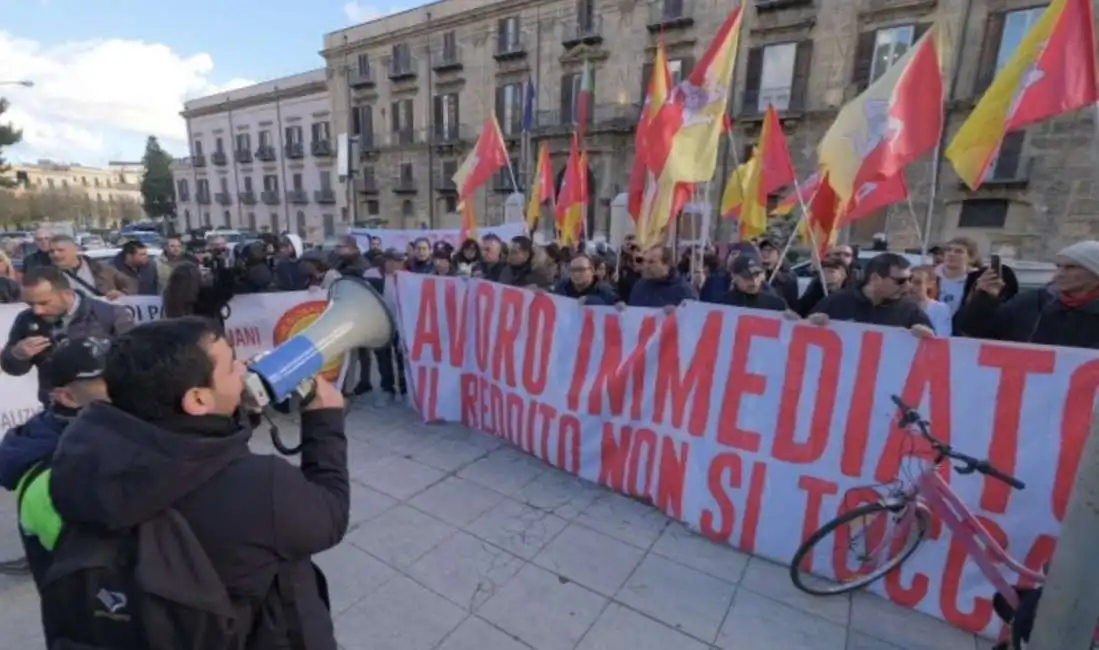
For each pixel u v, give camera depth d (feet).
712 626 7.13
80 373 4.69
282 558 2.91
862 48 51.88
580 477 10.89
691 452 9.13
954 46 48.03
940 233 50.96
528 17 74.23
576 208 25.52
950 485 7.14
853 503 7.77
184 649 2.63
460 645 6.77
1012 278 13.33
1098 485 3.79
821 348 7.99
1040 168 46.09
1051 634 4.21
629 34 65.67
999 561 6.57
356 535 9.01
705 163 13.56
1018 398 6.75
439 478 10.91
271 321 14.34
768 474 8.40
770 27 56.08
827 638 6.94
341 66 100.94
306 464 3.50
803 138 56.03
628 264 20.29
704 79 13.56
